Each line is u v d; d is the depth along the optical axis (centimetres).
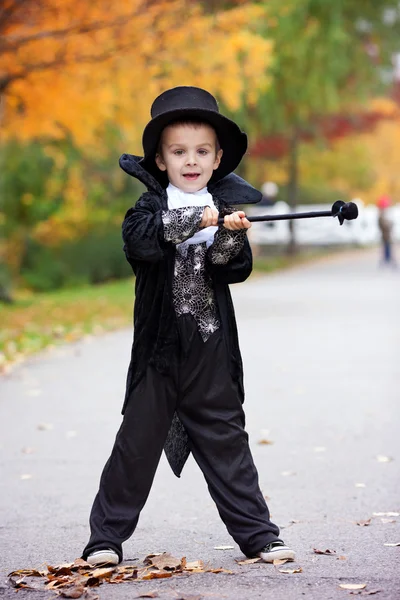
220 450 573
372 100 4666
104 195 4088
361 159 5634
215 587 541
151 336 567
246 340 1756
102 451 940
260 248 5422
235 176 589
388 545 632
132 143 2505
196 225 543
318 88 3269
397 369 1411
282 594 527
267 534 577
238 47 2044
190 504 761
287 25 2991
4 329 1972
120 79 2045
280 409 1131
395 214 5925
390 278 3425
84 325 2066
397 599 518
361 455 908
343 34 3142
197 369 567
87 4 1878
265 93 3219
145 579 558
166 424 573
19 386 1318
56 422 1078
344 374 1373
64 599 527
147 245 545
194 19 1972
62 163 3494
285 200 5972
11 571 596
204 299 569
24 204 3653
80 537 671
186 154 567
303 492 783
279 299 2622
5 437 1006
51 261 3797
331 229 5634
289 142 4703
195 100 571
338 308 2334
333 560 596
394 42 3744
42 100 2073
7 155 3419
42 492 795
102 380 1357
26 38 1858
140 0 1894
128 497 577
